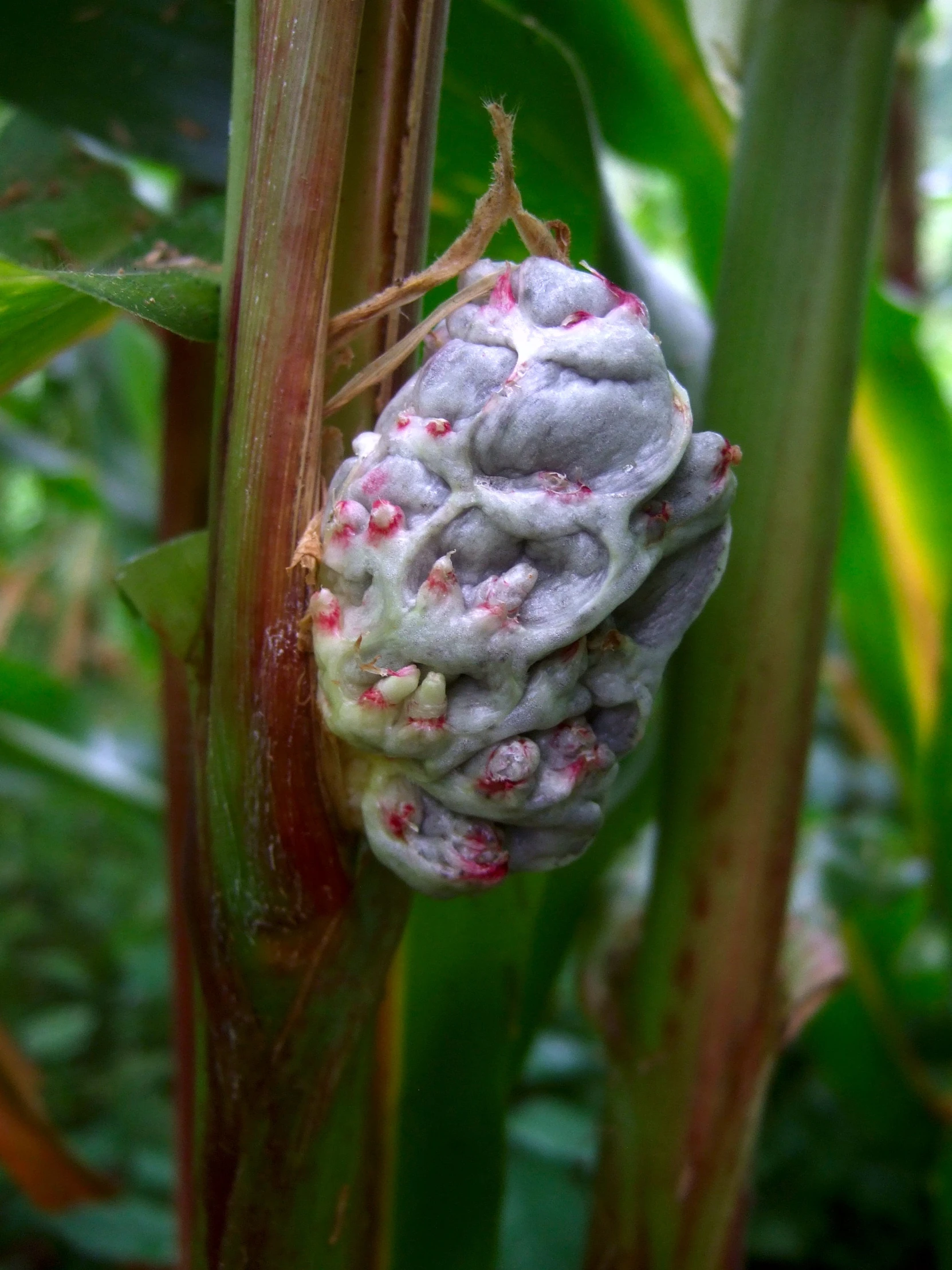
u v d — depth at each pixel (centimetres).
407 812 23
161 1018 103
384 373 24
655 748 39
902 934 56
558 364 21
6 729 57
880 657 55
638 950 34
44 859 132
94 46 35
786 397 31
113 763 61
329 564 22
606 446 21
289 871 23
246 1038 24
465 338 22
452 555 22
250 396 22
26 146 36
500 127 23
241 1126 25
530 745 22
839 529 32
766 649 31
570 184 35
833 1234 64
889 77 31
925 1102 58
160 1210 56
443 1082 34
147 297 24
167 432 41
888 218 72
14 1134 53
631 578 21
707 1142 32
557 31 41
